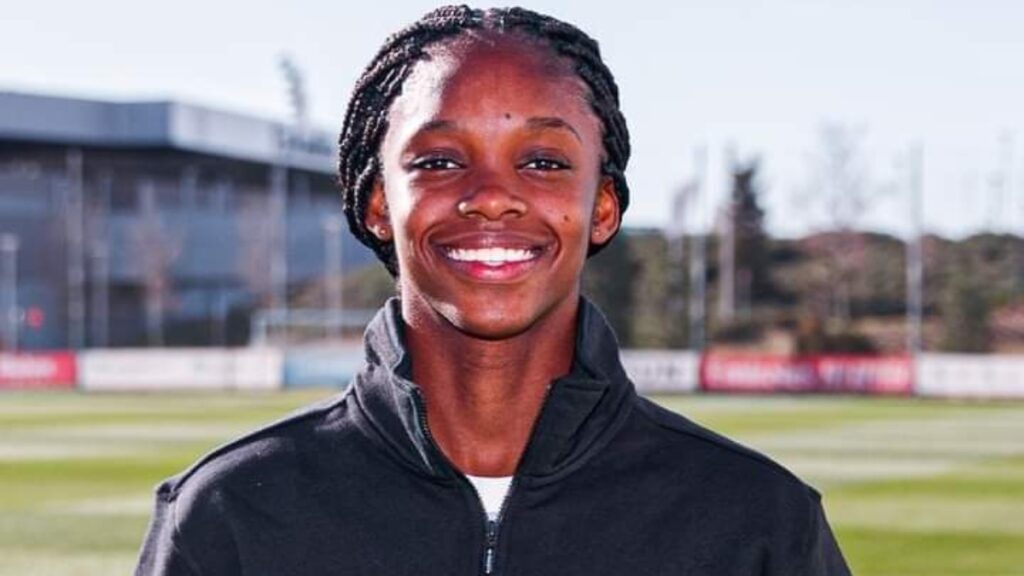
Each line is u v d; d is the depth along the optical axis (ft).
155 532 10.27
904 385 127.03
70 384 146.30
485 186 9.59
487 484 10.27
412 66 10.06
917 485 59.98
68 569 40.91
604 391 10.04
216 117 223.92
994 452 74.38
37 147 222.07
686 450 10.35
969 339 172.45
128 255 222.48
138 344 219.41
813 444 78.64
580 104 9.97
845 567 10.67
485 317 9.71
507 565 9.97
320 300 211.82
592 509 10.09
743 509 10.13
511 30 9.94
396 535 10.01
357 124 10.41
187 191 234.79
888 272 205.98
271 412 106.42
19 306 220.43
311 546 9.97
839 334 159.12
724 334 175.52
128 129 218.79
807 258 213.25
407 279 10.04
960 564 41.22
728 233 182.39
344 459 10.20
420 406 9.96
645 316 176.45
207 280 230.48
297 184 244.42
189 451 76.38
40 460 71.61
